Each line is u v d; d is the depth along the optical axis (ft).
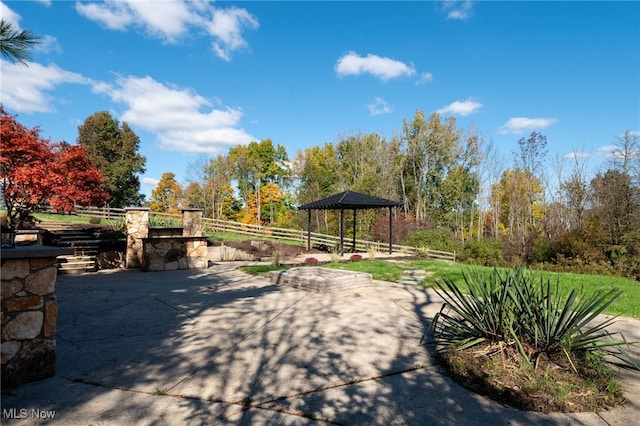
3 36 10.69
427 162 126.00
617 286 27.30
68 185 40.81
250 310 20.24
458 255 65.10
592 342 12.18
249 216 138.92
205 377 11.34
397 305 21.95
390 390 10.59
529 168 91.81
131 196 121.39
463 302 13.96
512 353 12.09
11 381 10.37
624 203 55.93
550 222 77.51
